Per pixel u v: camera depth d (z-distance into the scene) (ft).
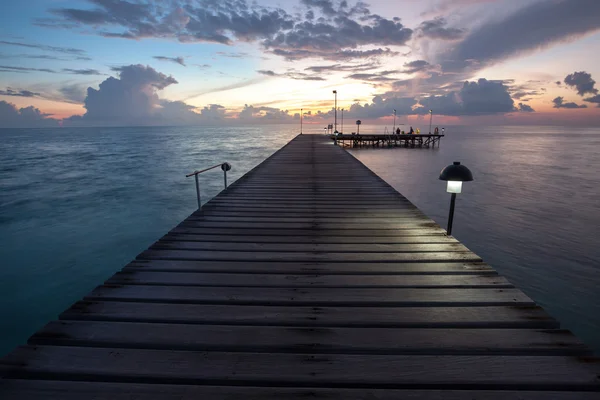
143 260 10.06
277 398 4.78
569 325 16.35
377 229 13.39
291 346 5.88
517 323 6.54
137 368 5.30
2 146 184.03
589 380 5.01
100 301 7.47
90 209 40.09
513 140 251.39
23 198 46.14
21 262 23.82
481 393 4.86
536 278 21.26
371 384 5.05
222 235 12.67
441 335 6.20
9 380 5.07
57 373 5.17
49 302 18.47
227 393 4.88
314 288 8.23
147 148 154.10
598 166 83.20
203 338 6.10
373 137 139.85
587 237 29.17
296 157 44.11
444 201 44.55
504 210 39.47
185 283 8.46
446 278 8.75
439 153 121.60
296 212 16.26
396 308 7.21
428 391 4.89
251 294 7.89
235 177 65.62
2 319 16.85
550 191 51.13
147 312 7.00
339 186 23.48
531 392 4.87
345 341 6.04
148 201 44.42
